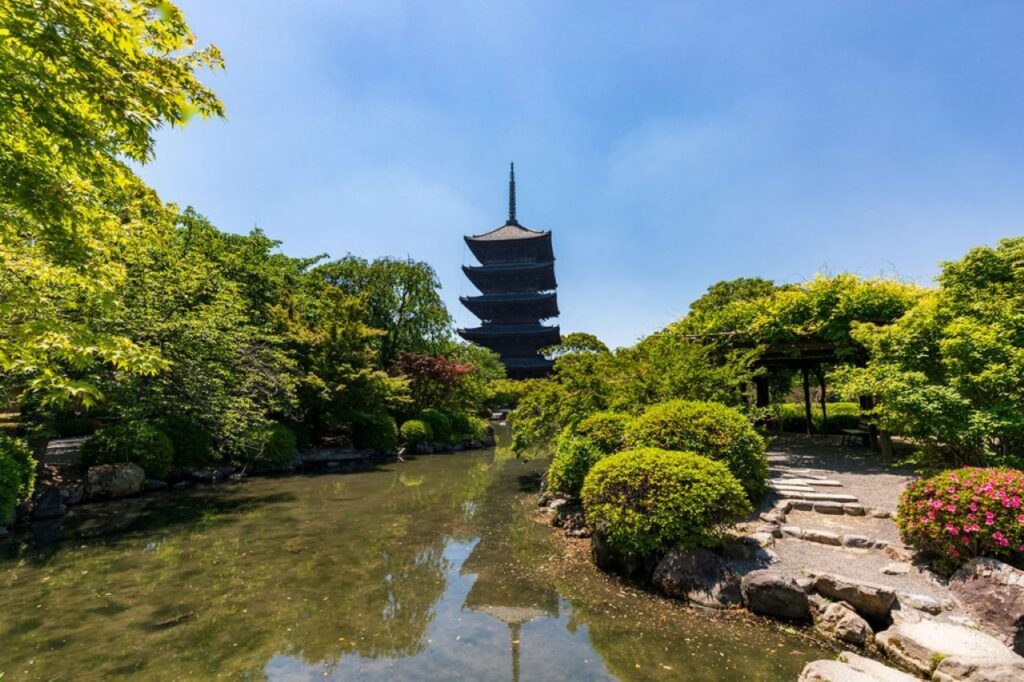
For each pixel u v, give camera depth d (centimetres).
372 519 882
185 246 1586
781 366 1647
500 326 4488
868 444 1261
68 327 389
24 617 475
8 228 377
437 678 368
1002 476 471
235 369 1297
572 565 621
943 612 411
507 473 1442
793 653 393
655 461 570
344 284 2514
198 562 646
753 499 712
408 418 2147
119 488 1066
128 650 410
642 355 1030
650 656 394
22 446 899
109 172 352
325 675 373
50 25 258
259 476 1375
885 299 1055
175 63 323
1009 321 716
